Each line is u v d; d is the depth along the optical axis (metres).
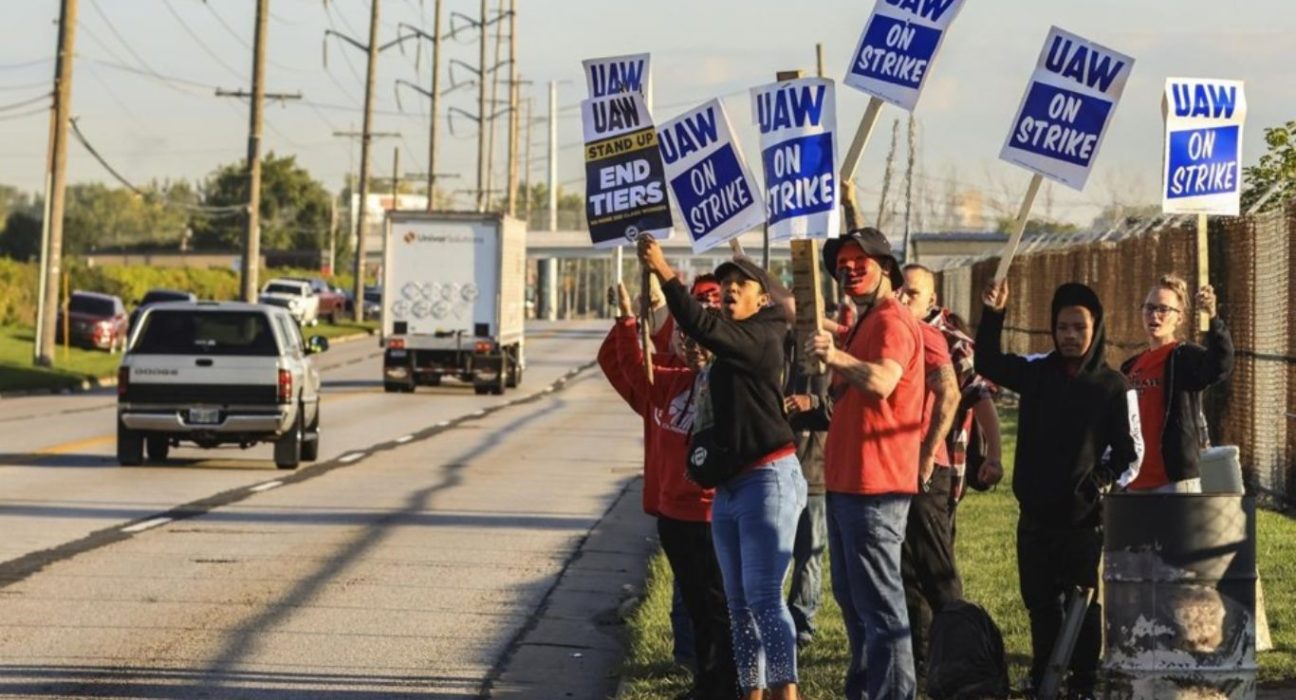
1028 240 60.84
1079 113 16.52
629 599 23.67
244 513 33.56
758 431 14.97
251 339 43.00
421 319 83.31
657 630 20.69
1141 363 17.58
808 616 19.11
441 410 70.81
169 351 42.81
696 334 14.66
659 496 16.38
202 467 43.62
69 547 28.48
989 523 29.89
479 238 83.25
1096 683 16.69
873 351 14.56
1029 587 16.17
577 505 36.06
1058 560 16.03
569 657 20.17
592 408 73.62
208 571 26.08
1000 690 15.81
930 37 16.28
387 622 22.16
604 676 19.12
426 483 40.28
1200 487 18.05
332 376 98.44
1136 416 16.03
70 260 157.88
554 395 84.44
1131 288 40.75
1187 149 18.06
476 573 26.41
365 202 172.50
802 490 15.30
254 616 22.34
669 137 17.03
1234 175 18.11
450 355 83.62
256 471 42.84
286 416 42.72
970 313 70.44
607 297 17.16
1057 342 16.02
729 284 15.05
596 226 16.95
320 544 29.31
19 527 30.97
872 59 16.52
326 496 37.00
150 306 43.31
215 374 42.66
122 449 43.38
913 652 17.02
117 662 19.33
